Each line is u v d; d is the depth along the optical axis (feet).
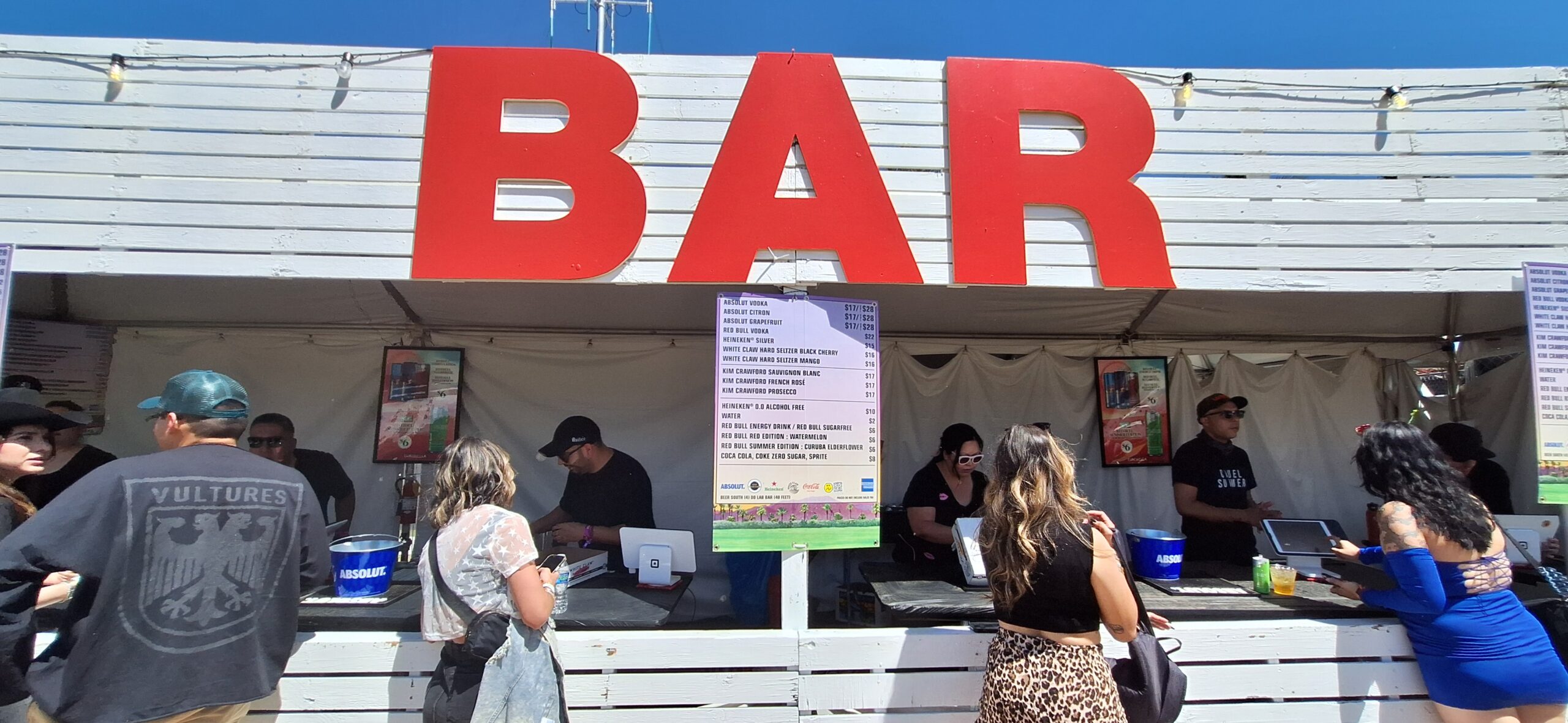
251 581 6.83
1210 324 16.29
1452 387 16.60
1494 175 10.44
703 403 16.43
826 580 16.14
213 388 7.06
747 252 9.55
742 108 9.78
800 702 8.86
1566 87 10.61
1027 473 7.07
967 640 9.02
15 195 9.40
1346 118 10.46
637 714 8.75
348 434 15.67
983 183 9.82
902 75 10.07
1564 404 10.03
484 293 14.01
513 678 6.86
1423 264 10.20
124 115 9.62
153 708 6.28
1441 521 8.20
